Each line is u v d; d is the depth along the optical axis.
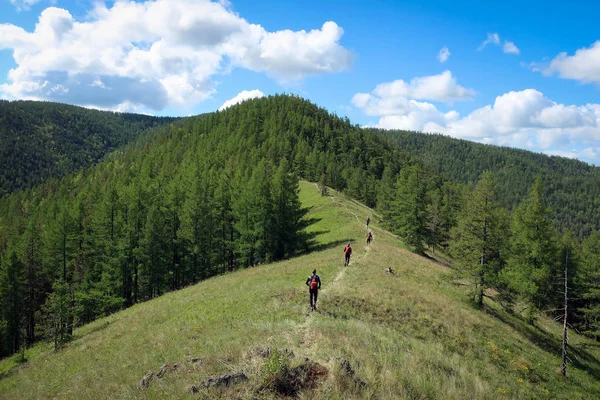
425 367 11.78
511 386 17.27
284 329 14.26
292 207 58.22
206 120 173.12
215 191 61.88
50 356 25.86
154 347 17.14
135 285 51.53
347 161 135.75
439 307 23.98
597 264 50.97
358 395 8.16
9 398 15.80
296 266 34.62
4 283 48.06
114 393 10.31
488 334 23.22
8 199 140.62
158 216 51.03
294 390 8.01
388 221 62.12
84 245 51.47
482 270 30.09
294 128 149.25
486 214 30.55
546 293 41.69
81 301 43.84
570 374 23.20
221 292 28.92
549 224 38.69
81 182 149.00
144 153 156.25
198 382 8.48
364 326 15.93
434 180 117.12
